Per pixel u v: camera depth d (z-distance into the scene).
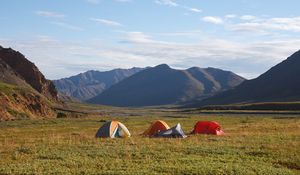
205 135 41.41
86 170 21.98
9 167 22.98
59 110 171.12
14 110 126.69
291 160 26.16
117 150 29.00
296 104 178.00
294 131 46.91
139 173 21.17
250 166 23.70
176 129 40.28
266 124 63.09
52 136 44.88
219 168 22.70
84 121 97.12
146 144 33.00
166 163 24.25
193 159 25.52
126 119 108.69
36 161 25.06
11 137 46.44
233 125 63.19
